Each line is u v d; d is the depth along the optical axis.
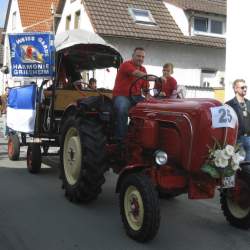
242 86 7.84
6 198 7.89
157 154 5.92
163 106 6.30
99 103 7.36
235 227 6.54
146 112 6.49
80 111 7.42
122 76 7.25
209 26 24.64
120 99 7.12
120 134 7.07
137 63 7.39
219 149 5.84
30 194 8.16
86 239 5.92
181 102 6.23
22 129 10.71
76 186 7.26
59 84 10.02
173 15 24.27
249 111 7.88
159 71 23.27
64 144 7.80
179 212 7.29
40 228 6.32
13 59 10.54
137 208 5.83
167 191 6.11
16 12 34.97
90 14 22.16
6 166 10.94
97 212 7.09
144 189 5.68
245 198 6.32
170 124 6.12
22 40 10.33
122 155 7.04
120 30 21.94
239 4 12.40
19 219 6.70
